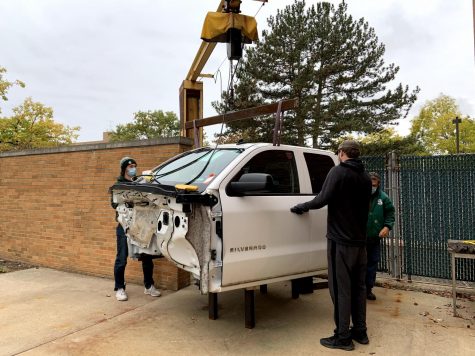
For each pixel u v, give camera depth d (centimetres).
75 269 729
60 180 757
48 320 476
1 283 653
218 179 401
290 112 2056
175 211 391
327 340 406
